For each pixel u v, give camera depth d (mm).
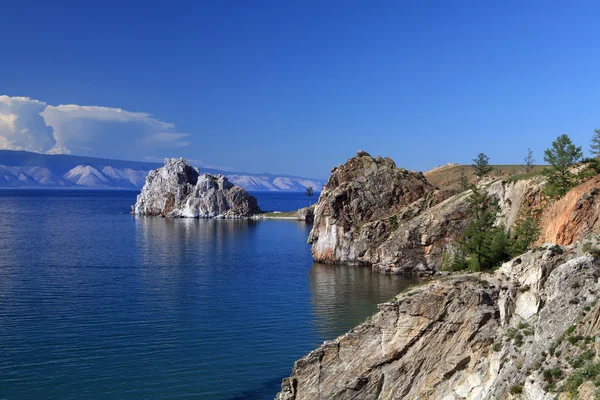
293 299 83812
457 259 94562
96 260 124375
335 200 127812
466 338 38781
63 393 46906
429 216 114562
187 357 56031
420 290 41594
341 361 42344
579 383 29031
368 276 106938
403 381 40219
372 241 122062
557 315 34281
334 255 125562
